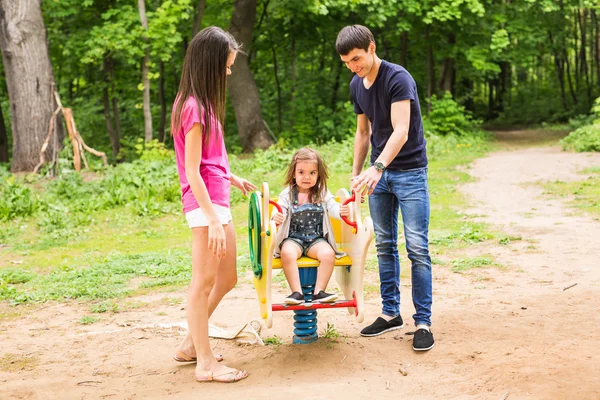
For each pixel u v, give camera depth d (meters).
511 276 6.64
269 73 29.97
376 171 4.29
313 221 4.45
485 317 5.14
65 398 3.90
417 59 31.61
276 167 17.14
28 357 4.78
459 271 6.94
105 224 11.58
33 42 16.47
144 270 7.74
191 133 3.84
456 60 27.52
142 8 19.36
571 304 5.41
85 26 21.27
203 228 3.99
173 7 19.14
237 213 12.04
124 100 29.38
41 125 16.50
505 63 45.16
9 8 16.34
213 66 3.92
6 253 9.51
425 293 4.53
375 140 4.75
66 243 10.13
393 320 4.93
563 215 10.11
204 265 4.04
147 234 10.53
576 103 41.44
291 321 5.41
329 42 26.75
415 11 22.80
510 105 46.72
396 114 4.39
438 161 17.67
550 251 7.70
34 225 11.73
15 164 16.66
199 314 4.09
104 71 25.16
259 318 5.54
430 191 13.09
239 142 25.02
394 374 4.04
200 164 4.00
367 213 10.91
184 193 4.05
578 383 3.58
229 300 6.29
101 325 5.63
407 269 7.20
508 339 4.54
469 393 3.61
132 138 27.95
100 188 14.29
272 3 23.50
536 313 5.19
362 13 22.36
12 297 6.77
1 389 4.07
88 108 27.67
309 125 23.47
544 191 12.52
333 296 4.20
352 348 4.49
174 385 4.05
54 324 5.73
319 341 4.64
